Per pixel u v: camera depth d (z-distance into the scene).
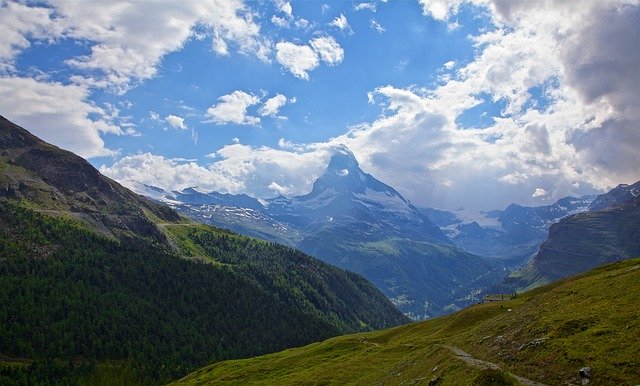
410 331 143.75
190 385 152.12
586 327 57.00
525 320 70.19
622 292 63.22
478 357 65.25
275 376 129.12
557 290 78.44
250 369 145.12
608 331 53.34
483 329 80.25
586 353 50.72
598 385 44.91
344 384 95.25
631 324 52.50
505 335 68.38
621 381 43.69
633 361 45.50
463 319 118.12
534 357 55.94
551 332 60.00
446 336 112.12
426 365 73.81
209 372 171.25
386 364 101.88
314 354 146.25
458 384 56.09
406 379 74.06
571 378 48.00
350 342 149.75
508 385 50.41
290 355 156.12
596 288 69.88
